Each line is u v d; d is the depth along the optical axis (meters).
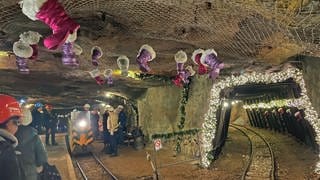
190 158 14.50
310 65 11.19
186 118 16.00
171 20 5.50
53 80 15.52
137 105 24.03
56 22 3.00
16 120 3.03
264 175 12.29
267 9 4.66
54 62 10.27
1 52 8.51
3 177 2.74
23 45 4.99
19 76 13.95
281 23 5.18
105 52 8.40
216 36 6.55
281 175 12.27
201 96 14.79
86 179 11.53
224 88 14.56
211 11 5.05
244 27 5.90
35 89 19.27
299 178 11.44
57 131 32.69
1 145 2.83
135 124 24.30
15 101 3.01
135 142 18.89
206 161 13.17
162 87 18.88
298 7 4.50
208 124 13.68
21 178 2.91
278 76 12.08
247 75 12.85
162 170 12.59
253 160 16.00
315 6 4.44
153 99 20.00
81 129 17.11
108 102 28.61
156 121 19.58
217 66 6.72
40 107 20.86
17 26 5.52
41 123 19.97
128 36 6.70
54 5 2.96
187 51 8.45
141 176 11.62
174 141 16.86
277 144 22.38
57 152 17.19
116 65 10.29
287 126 27.06
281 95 20.53
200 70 7.25
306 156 16.16
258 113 38.22
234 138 27.98
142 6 4.85
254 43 7.10
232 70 12.56
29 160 3.56
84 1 4.41
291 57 10.75
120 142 19.95
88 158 16.48
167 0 4.54
